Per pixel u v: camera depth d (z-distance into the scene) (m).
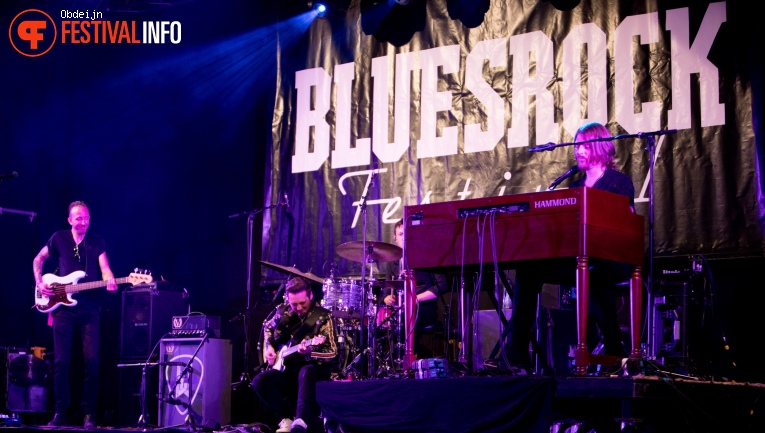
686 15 6.26
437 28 7.25
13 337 8.25
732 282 6.03
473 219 4.37
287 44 7.90
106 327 7.84
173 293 7.45
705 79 6.14
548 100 6.68
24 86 8.59
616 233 4.16
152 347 7.17
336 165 7.51
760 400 4.02
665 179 6.17
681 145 6.16
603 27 6.55
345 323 6.81
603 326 4.68
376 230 7.24
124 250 8.45
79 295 7.06
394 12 7.45
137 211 8.46
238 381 7.77
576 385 3.88
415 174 7.15
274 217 7.70
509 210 4.26
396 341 6.75
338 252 6.84
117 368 7.72
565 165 6.54
